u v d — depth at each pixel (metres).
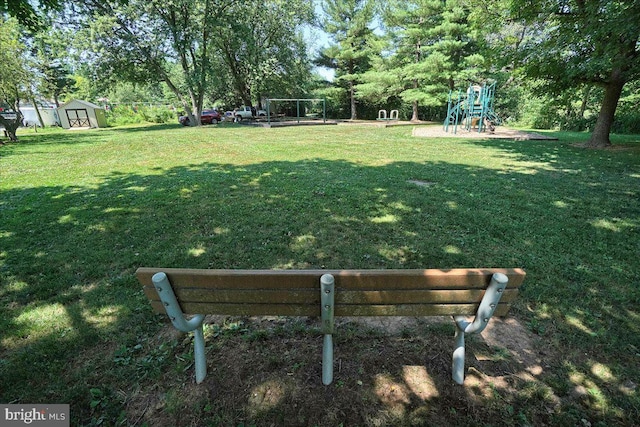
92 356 1.98
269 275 1.36
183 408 1.61
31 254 3.35
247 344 2.03
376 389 1.69
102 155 9.96
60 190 5.77
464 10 21.56
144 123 36.28
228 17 23.17
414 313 1.53
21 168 7.95
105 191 5.64
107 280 2.86
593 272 2.87
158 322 2.27
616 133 17.45
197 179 6.39
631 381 1.76
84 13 20.55
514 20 11.19
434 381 1.74
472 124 18.72
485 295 1.44
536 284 2.69
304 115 38.56
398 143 12.02
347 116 37.44
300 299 1.46
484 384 1.73
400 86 27.33
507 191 5.39
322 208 4.57
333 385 1.71
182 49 22.89
